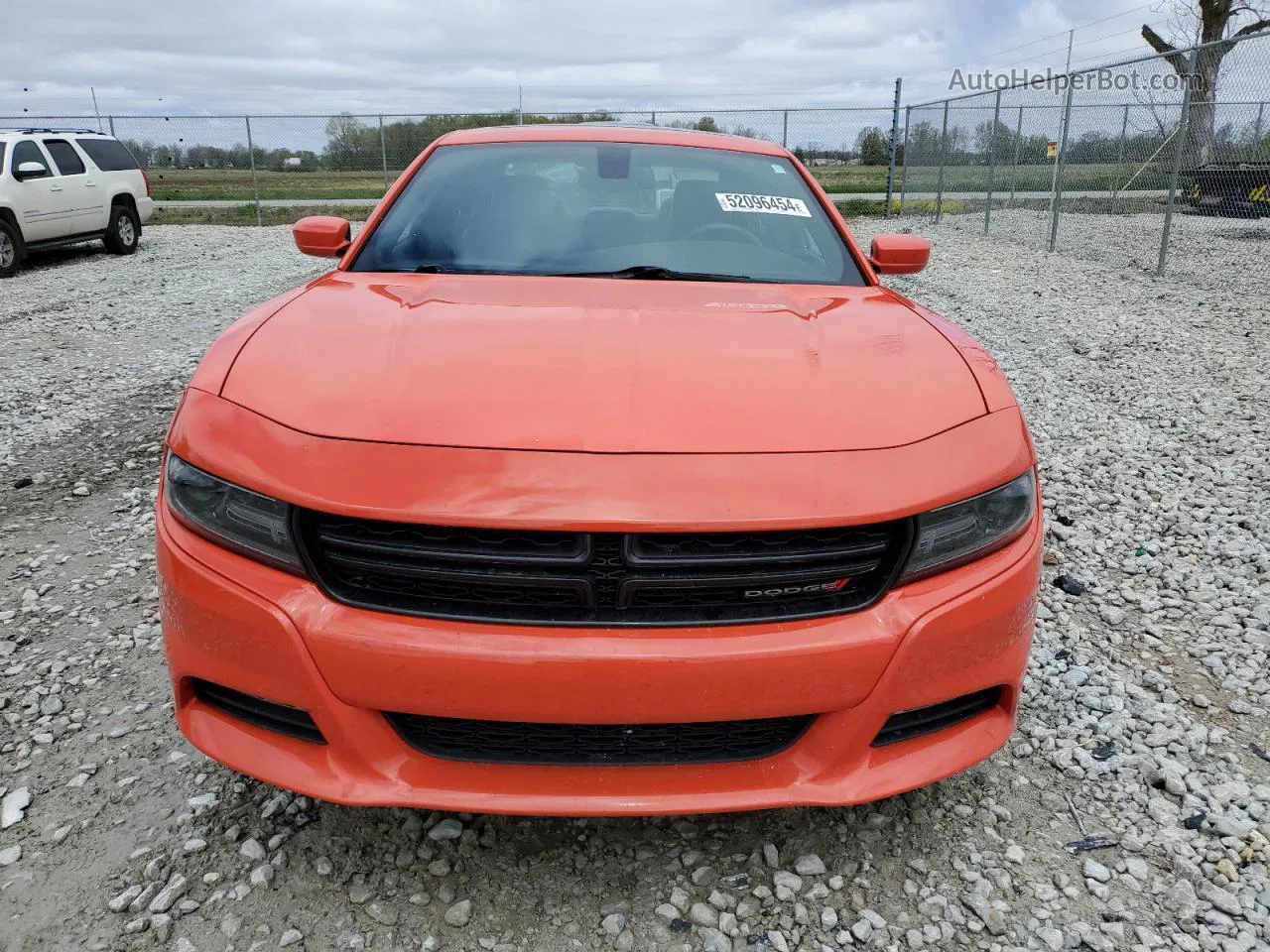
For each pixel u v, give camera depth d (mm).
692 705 1610
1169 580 3428
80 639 2900
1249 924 1840
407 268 2654
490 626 1610
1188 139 13844
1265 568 3516
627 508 1568
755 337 2078
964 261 12695
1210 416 5531
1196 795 2234
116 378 6387
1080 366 6742
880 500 1650
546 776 1716
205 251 14156
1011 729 1915
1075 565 3590
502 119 20828
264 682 1687
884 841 2064
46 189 11953
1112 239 14289
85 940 1749
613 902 1875
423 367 1864
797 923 1836
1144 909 1885
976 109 17156
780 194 3059
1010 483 1839
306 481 1640
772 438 1698
